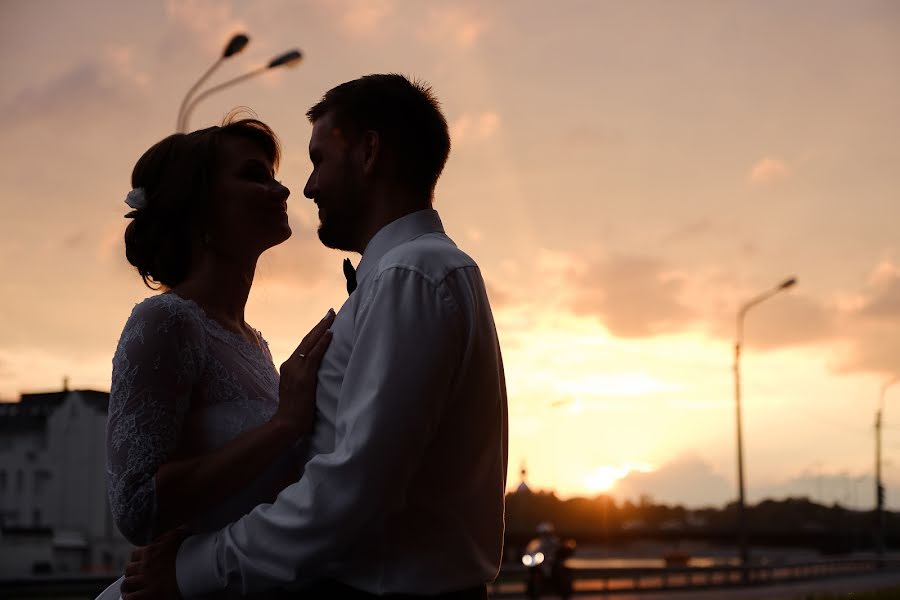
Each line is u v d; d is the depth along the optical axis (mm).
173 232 2871
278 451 2473
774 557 86188
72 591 29141
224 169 2875
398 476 2250
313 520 2246
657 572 34500
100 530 66500
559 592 23672
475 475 2463
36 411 68188
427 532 2395
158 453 2518
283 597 2420
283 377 2533
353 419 2273
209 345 2709
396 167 2646
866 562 55750
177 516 2479
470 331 2422
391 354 2291
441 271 2398
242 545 2357
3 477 66812
